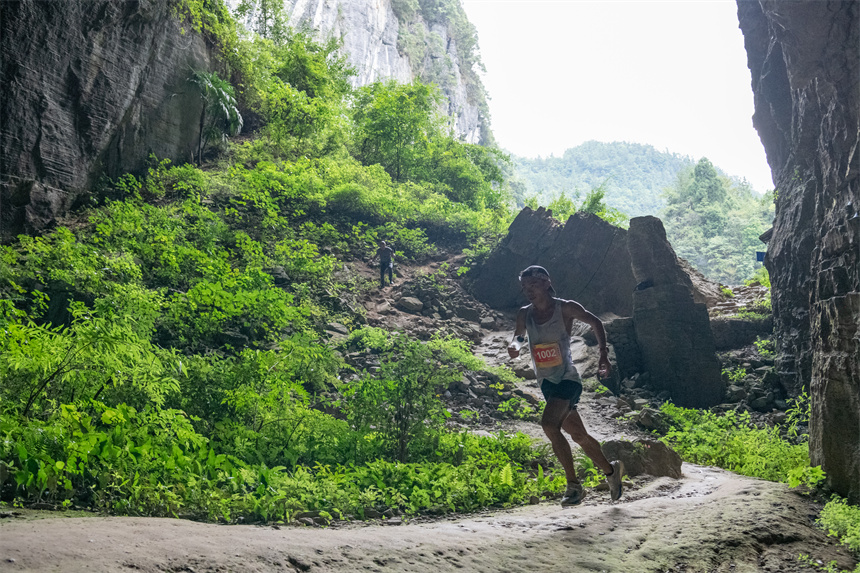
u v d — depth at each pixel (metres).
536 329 4.46
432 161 29.22
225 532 3.13
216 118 23.09
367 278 17.94
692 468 7.27
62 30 16.05
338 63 32.66
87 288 11.44
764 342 14.05
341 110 29.47
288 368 8.31
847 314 5.13
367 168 24.59
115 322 5.89
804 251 11.99
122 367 5.36
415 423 7.01
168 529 3.02
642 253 13.84
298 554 2.88
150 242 14.39
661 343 13.37
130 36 18.23
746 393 12.62
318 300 14.86
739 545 3.83
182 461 4.23
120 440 4.29
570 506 4.70
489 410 10.88
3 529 2.64
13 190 15.19
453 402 11.03
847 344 5.09
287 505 4.42
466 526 3.94
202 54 22.55
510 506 5.33
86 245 13.01
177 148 21.12
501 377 12.49
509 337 15.77
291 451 6.17
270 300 12.14
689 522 4.17
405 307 16.80
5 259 11.91
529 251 17.97
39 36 15.52
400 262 19.66
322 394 9.86
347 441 6.70
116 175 18.59
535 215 18.39
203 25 22.66
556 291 16.94
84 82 16.88
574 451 7.15
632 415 11.03
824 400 5.21
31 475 3.49
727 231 86.00
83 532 2.73
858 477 4.82
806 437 9.35
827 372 5.22
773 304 13.54
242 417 6.79
